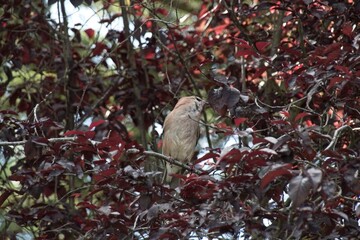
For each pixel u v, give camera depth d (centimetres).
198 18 1647
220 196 926
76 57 1669
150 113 1588
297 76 1034
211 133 1655
